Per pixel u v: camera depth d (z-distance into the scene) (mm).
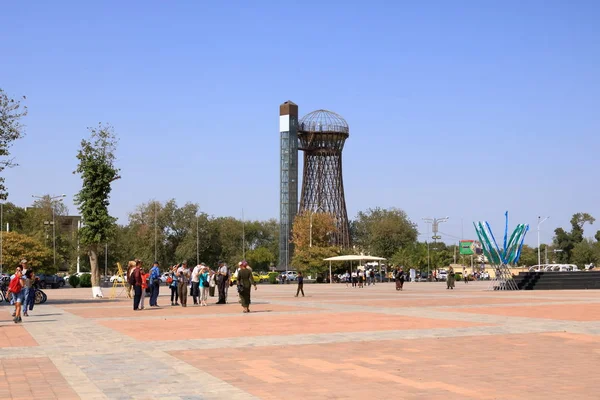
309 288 70562
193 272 37750
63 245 116188
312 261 101062
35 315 29828
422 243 138875
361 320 24453
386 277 104375
